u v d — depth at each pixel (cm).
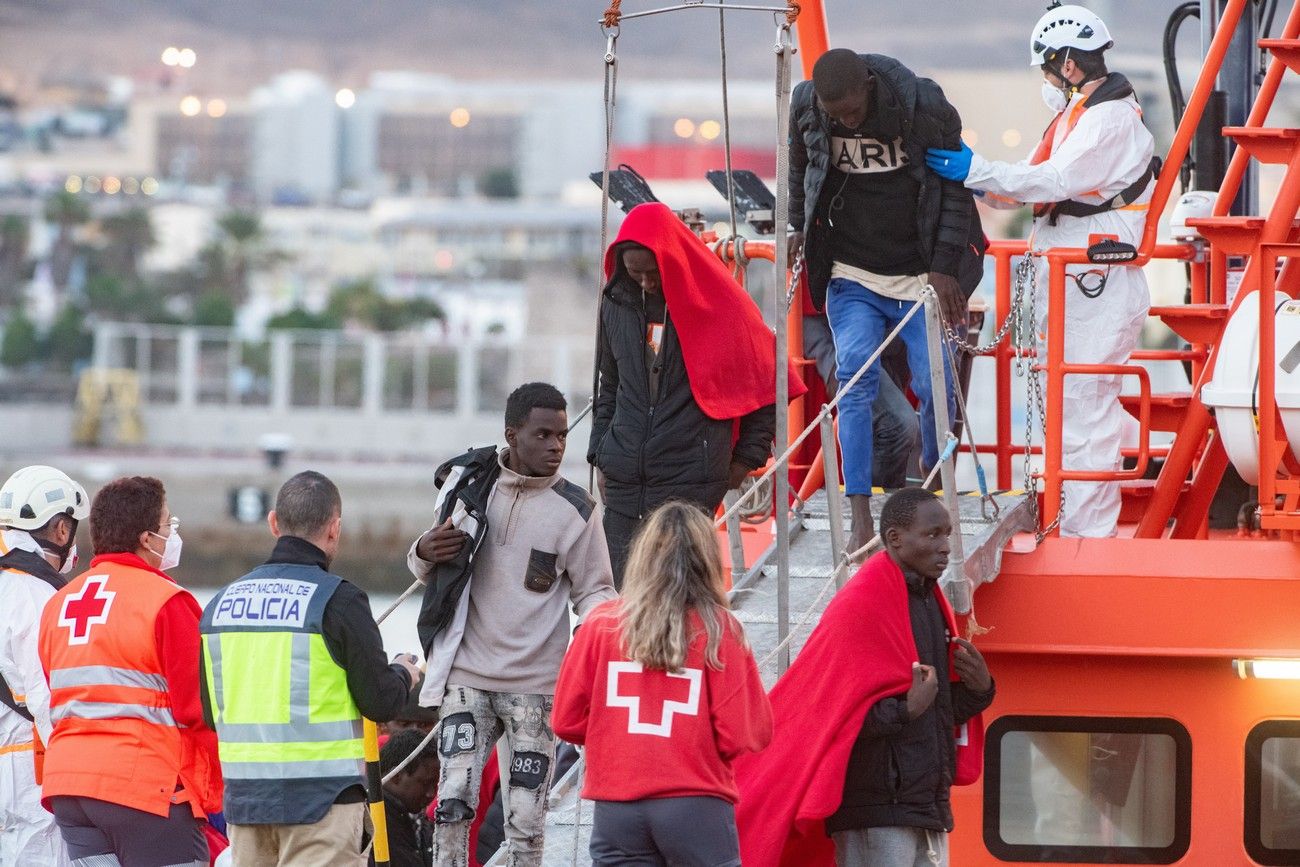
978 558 2159
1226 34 2458
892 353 2770
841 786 1748
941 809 1792
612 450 2031
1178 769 2348
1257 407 2273
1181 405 2550
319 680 1720
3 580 2106
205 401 18350
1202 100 2472
